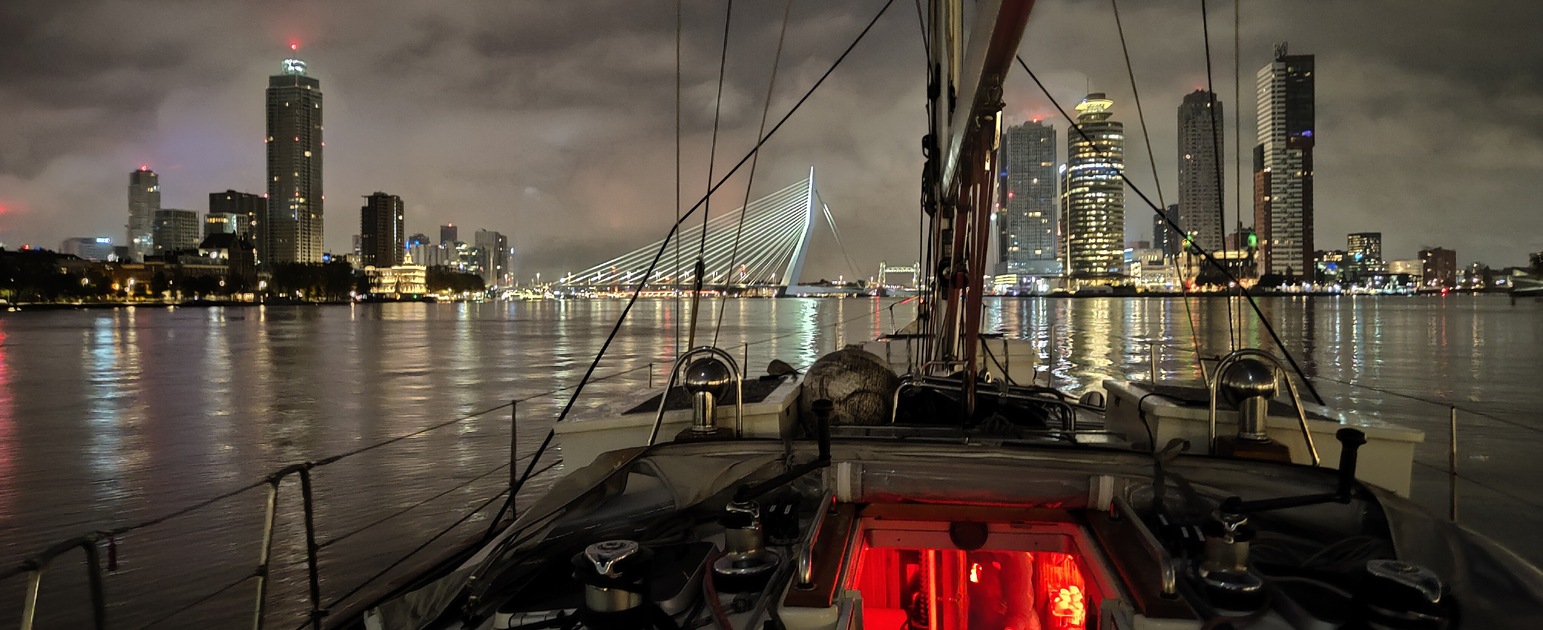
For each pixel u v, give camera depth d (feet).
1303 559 9.41
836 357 18.95
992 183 13.16
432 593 9.92
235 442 85.10
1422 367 166.09
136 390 139.13
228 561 41.55
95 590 11.36
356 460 68.23
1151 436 14.84
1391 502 9.52
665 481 11.76
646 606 8.09
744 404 15.67
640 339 289.12
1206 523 9.73
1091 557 9.42
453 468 63.82
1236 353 13.60
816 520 9.41
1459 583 8.25
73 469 71.87
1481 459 64.59
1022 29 8.54
